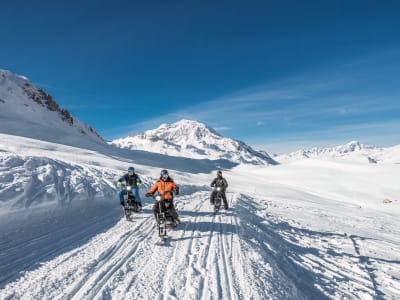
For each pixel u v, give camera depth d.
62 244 6.13
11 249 5.61
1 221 6.78
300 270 6.50
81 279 4.56
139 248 6.24
